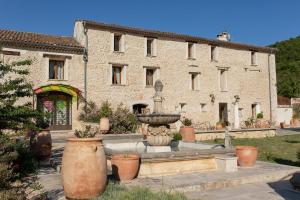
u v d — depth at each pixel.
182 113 28.95
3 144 7.48
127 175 7.98
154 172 8.67
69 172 6.36
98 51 24.83
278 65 57.03
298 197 7.13
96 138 6.58
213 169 9.56
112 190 6.73
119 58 25.84
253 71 34.09
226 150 10.16
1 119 8.23
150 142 10.45
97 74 24.72
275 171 9.29
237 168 9.74
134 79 26.53
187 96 29.31
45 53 22.50
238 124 31.67
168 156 8.87
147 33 27.20
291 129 33.78
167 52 28.42
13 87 8.48
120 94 25.72
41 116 9.08
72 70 23.69
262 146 18.72
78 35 25.27
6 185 5.66
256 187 8.09
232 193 7.48
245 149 10.01
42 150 10.92
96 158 6.43
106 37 25.28
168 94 28.25
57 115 23.31
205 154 9.55
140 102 26.66
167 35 28.12
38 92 22.02
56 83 22.92
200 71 30.27
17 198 5.41
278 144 19.89
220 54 31.78
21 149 9.62
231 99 32.19
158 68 27.84
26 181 7.94
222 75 32.34
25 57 21.73
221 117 32.47
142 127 22.25
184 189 7.50
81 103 23.83
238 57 33.09
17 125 8.61
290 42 63.38
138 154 8.54
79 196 6.32
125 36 26.28
